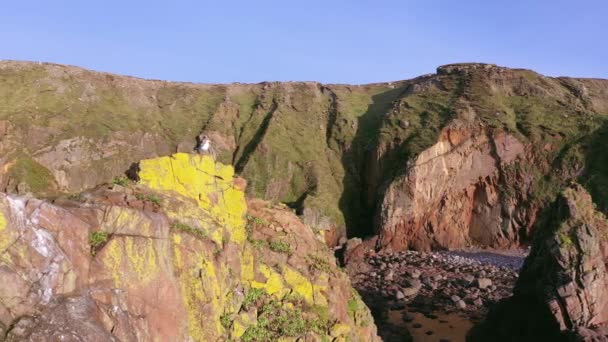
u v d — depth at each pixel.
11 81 92.06
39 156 78.50
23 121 81.62
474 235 74.12
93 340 11.62
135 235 13.76
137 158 87.94
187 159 16.92
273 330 17.09
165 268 14.19
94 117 90.62
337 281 20.80
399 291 45.31
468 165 76.50
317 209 79.00
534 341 25.00
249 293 17.55
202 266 15.38
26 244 11.63
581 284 23.84
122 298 12.88
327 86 111.44
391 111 92.88
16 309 11.10
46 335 11.07
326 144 95.88
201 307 14.96
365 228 79.75
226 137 97.75
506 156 76.31
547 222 27.44
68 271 12.12
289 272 19.14
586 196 26.56
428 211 74.25
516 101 87.19
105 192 14.87
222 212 17.42
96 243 13.10
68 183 79.25
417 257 64.56
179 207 15.59
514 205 73.56
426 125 83.19
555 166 74.88
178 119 99.88
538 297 25.17
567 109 84.19
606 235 25.12
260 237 19.58
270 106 104.75
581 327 22.88
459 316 39.12
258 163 89.94
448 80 95.88
